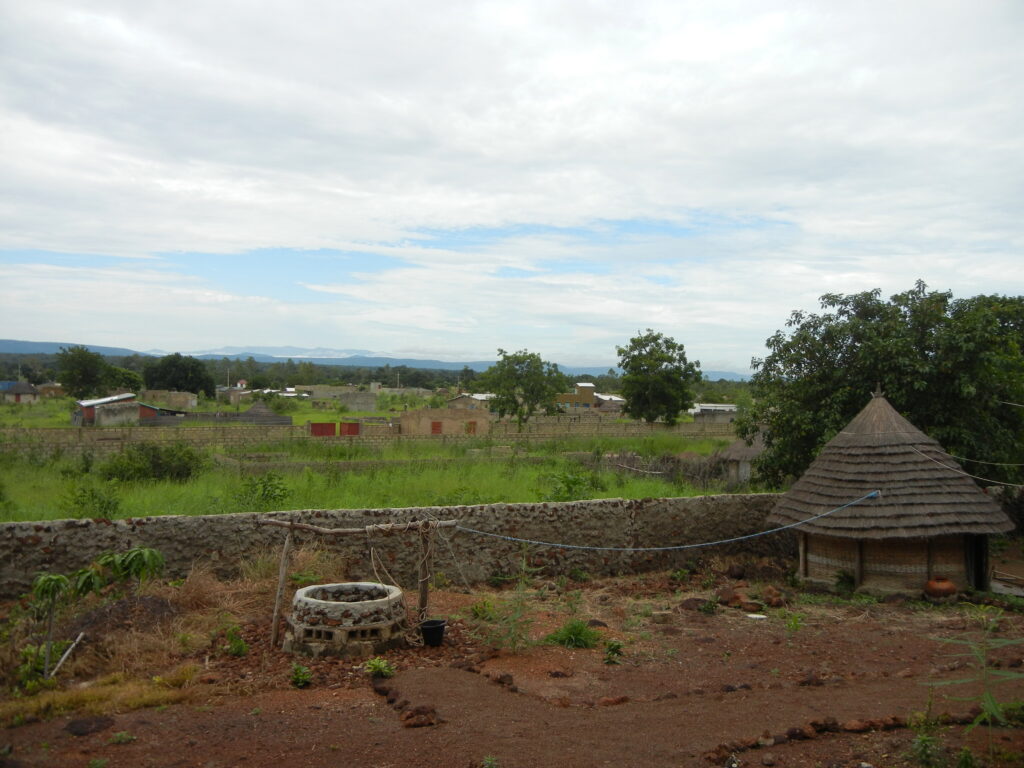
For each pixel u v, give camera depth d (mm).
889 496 10664
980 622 9172
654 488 20656
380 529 7727
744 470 26844
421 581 7855
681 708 5859
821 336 16922
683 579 11703
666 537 12383
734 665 7285
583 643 7824
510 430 44000
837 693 6250
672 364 47594
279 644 7195
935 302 15703
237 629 7504
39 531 8758
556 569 11469
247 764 4699
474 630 8039
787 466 17656
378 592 7828
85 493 14305
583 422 49906
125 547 9125
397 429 43812
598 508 11852
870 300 16719
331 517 10211
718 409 59500
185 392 80188
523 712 5684
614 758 4809
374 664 6516
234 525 9719
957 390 14703
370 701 5891
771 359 17859
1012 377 16062
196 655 6910
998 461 14852
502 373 55688
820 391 16844
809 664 7352
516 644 7496
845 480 11133
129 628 7172
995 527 10555
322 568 9547
